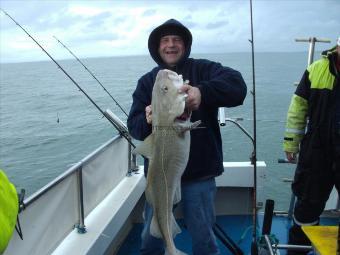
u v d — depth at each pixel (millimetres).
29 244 2184
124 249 3652
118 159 3594
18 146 11672
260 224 3908
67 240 2615
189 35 2635
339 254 1980
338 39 2822
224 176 3885
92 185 3002
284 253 3375
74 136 12508
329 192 3021
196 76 2629
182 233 3855
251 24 2834
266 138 6684
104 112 3355
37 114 16938
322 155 2912
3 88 26453
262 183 3896
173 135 2082
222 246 3604
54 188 2410
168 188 2109
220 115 3311
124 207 3201
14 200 1285
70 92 22969
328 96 2840
